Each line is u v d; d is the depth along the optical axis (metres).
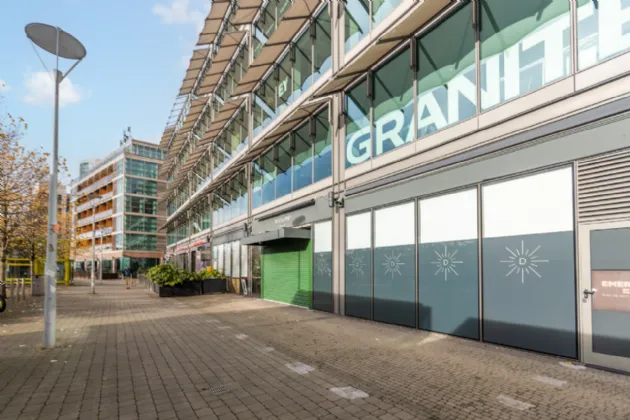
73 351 7.18
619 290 5.41
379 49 9.80
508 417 4.04
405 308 9.28
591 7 6.04
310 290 13.45
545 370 5.59
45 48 7.70
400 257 9.49
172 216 39.91
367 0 10.70
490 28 7.61
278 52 15.89
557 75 6.45
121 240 60.72
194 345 7.71
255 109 19.14
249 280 19.39
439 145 8.53
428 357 6.47
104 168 68.44
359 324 10.01
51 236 7.46
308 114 14.02
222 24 20.81
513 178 6.98
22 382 5.34
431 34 8.98
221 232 24.45
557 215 6.25
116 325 10.30
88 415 4.22
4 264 17.55
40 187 16.38
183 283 20.47
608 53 5.79
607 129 5.68
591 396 4.57
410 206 9.28
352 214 11.40
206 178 28.67
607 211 5.61
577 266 5.93
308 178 14.19
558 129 6.25
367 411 4.26
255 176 19.28
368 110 11.02
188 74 25.89
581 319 5.82
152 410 4.35
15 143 14.10
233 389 5.04
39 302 16.88
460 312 7.86
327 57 12.73
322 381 5.32
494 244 7.22
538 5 6.80
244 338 8.38
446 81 8.53
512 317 6.84
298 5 12.75
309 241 13.61
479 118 7.65
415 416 4.11
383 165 10.20
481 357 6.38
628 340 5.28
